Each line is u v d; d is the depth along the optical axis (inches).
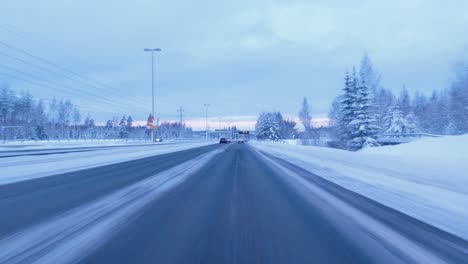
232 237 223.6
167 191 413.7
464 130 1576.0
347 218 275.3
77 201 345.4
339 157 771.4
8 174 579.5
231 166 779.4
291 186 458.9
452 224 253.8
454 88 1608.0
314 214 290.4
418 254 191.0
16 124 2847.0
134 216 281.4
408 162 483.2
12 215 281.4
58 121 3479.3
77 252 191.2
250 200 355.9
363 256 188.4
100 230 237.0
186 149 1825.8
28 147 1558.8
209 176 577.0
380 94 2114.9
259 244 209.3
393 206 319.9
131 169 697.0
